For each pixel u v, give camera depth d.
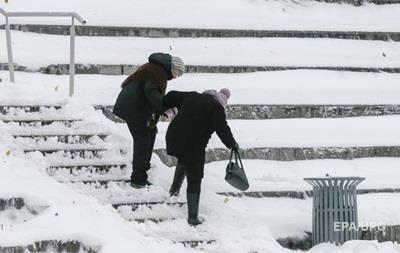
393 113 23.62
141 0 27.66
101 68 22.73
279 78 24.17
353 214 18.31
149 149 18.39
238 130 21.62
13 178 17.00
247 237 17.56
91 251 15.37
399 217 19.50
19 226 15.73
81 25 24.48
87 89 21.67
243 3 28.66
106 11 26.52
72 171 18.05
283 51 25.70
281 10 28.89
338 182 18.31
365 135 22.38
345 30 27.33
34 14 20.22
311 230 18.84
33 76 21.91
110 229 16.11
